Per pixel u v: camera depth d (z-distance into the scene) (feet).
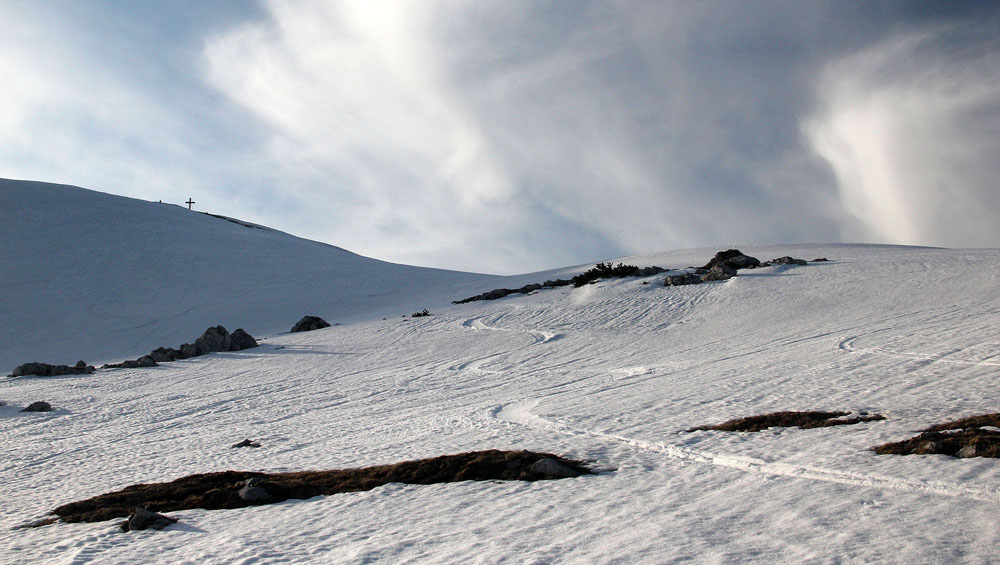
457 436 47.67
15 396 87.97
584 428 46.29
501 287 174.91
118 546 28.09
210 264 206.08
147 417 70.38
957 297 94.84
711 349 83.97
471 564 22.35
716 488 29.63
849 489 27.48
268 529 29.25
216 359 112.98
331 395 76.28
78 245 206.49
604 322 113.50
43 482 44.60
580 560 21.85
